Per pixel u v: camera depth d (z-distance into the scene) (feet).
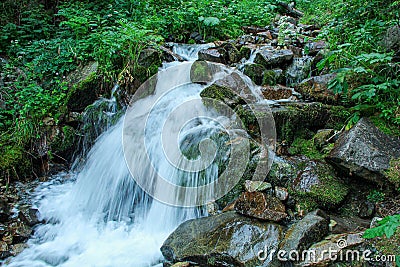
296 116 14.20
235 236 10.49
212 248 10.34
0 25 22.44
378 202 11.17
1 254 12.06
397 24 14.98
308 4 31.83
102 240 12.95
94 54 18.66
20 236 12.91
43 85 18.49
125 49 18.63
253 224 10.69
